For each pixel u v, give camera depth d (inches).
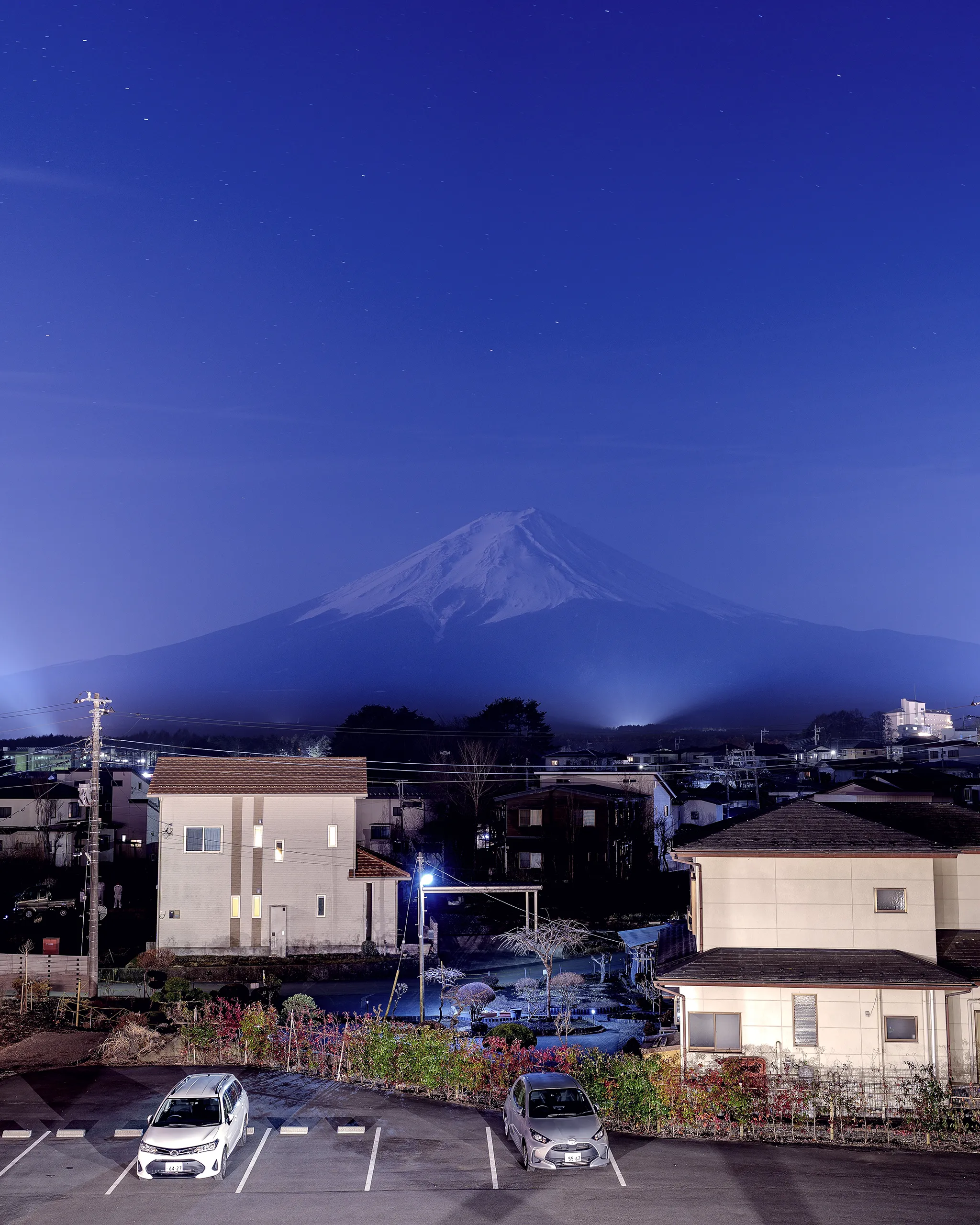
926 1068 1018.1
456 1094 1039.0
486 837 3262.8
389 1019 1440.7
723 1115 939.3
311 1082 1108.5
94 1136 908.6
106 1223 706.2
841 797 1603.1
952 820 1243.8
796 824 1141.7
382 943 2078.0
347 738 5615.2
